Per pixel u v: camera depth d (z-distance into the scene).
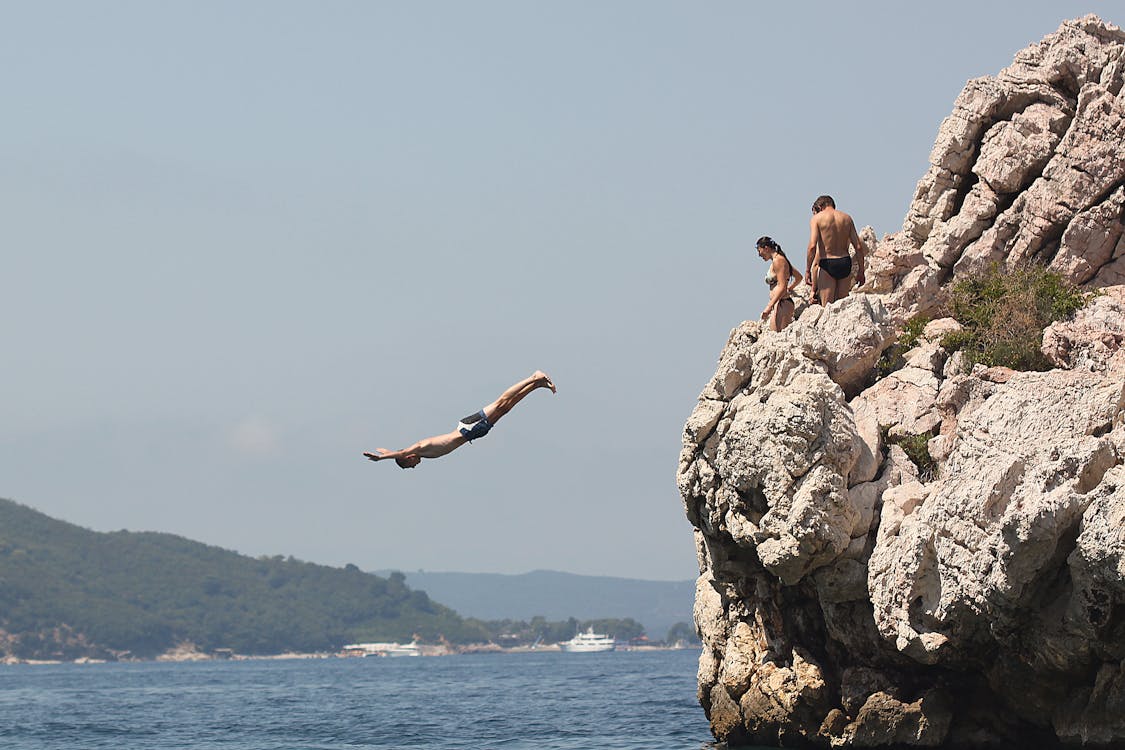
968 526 85.81
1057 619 84.81
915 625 92.31
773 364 103.38
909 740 98.50
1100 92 120.25
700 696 122.25
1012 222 119.81
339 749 144.38
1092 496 79.94
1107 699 86.06
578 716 187.00
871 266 122.06
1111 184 117.31
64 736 181.75
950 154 125.81
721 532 106.94
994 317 110.19
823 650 105.75
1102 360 103.44
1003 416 88.50
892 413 104.75
